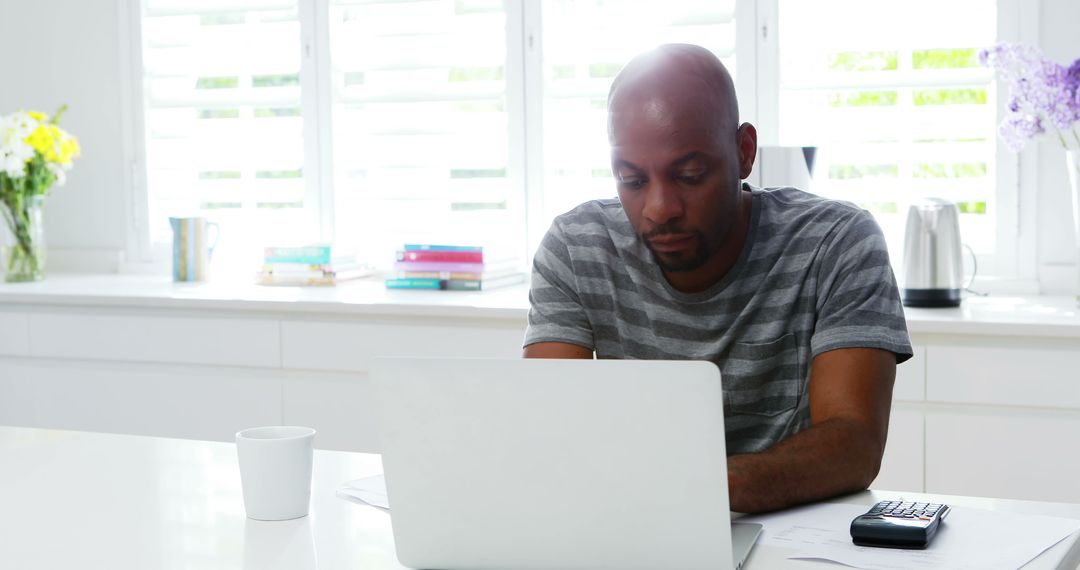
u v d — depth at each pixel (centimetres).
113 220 345
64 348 292
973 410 223
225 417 279
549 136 303
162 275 338
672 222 133
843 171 280
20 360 297
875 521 101
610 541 93
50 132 313
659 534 92
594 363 90
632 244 152
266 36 326
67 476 133
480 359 92
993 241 272
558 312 156
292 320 271
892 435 228
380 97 316
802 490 113
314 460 141
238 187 331
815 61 281
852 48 277
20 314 295
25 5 347
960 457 224
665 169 132
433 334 260
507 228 310
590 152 302
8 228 317
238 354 276
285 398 273
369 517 115
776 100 283
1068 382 217
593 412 90
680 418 89
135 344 285
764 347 145
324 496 124
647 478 91
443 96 309
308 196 326
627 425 90
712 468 89
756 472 112
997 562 94
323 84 321
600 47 298
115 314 287
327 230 325
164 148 338
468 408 93
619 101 134
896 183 276
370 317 265
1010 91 249
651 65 133
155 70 336
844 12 277
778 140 284
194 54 332
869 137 278
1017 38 265
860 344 132
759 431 149
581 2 299
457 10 309
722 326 147
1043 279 269
